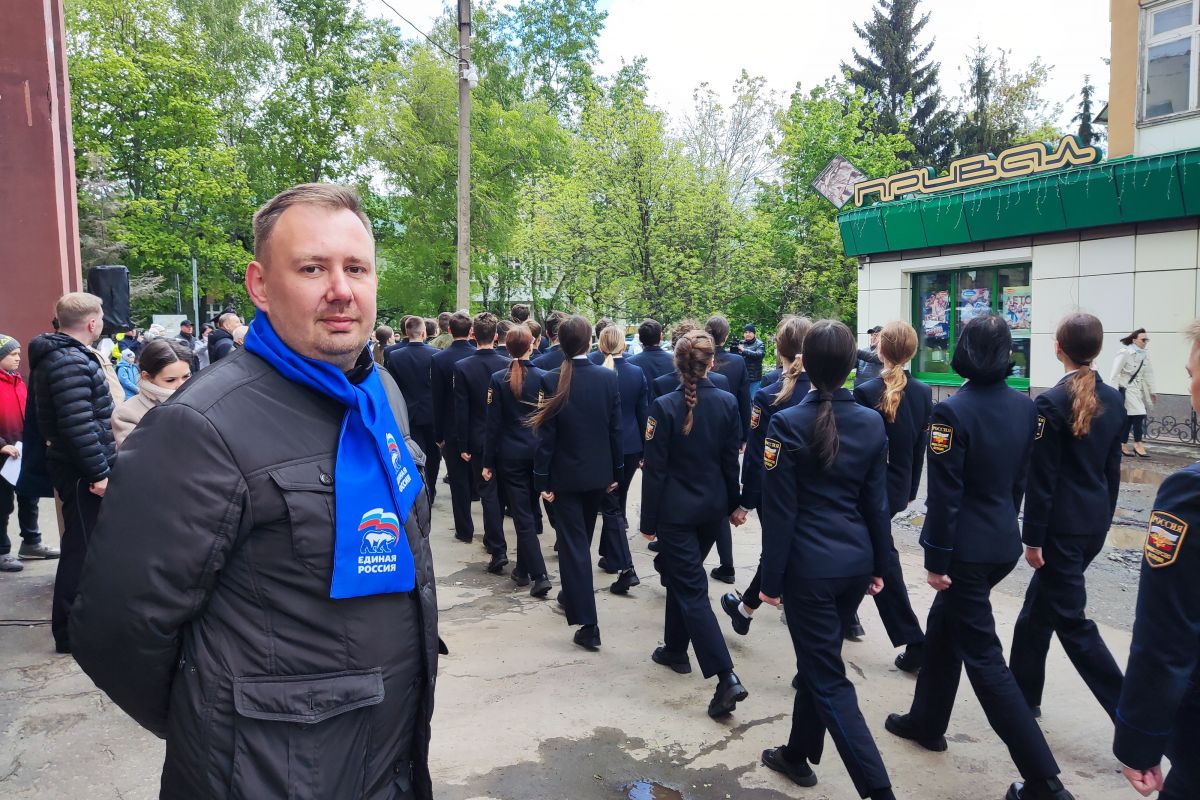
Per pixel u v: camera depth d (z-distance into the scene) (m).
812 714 2.83
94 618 1.29
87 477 3.77
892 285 14.65
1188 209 10.32
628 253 15.98
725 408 3.57
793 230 22.72
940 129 34.34
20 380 5.18
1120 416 3.12
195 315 26.56
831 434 2.71
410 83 23.92
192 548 1.27
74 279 6.84
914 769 3.03
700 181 16.22
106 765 2.96
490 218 24.45
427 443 7.02
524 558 5.21
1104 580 5.24
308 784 1.33
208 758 1.31
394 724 1.47
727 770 3.02
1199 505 1.52
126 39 26.20
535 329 7.68
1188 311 10.59
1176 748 1.59
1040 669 3.36
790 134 22.64
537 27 30.73
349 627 1.38
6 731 3.20
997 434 2.81
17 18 5.98
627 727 3.34
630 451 5.86
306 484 1.35
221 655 1.32
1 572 5.22
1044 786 2.66
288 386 1.42
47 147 6.12
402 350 7.00
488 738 3.22
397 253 25.95
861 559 2.74
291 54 29.27
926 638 3.15
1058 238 11.97
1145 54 11.77
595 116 16.05
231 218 28.95
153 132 26.11
